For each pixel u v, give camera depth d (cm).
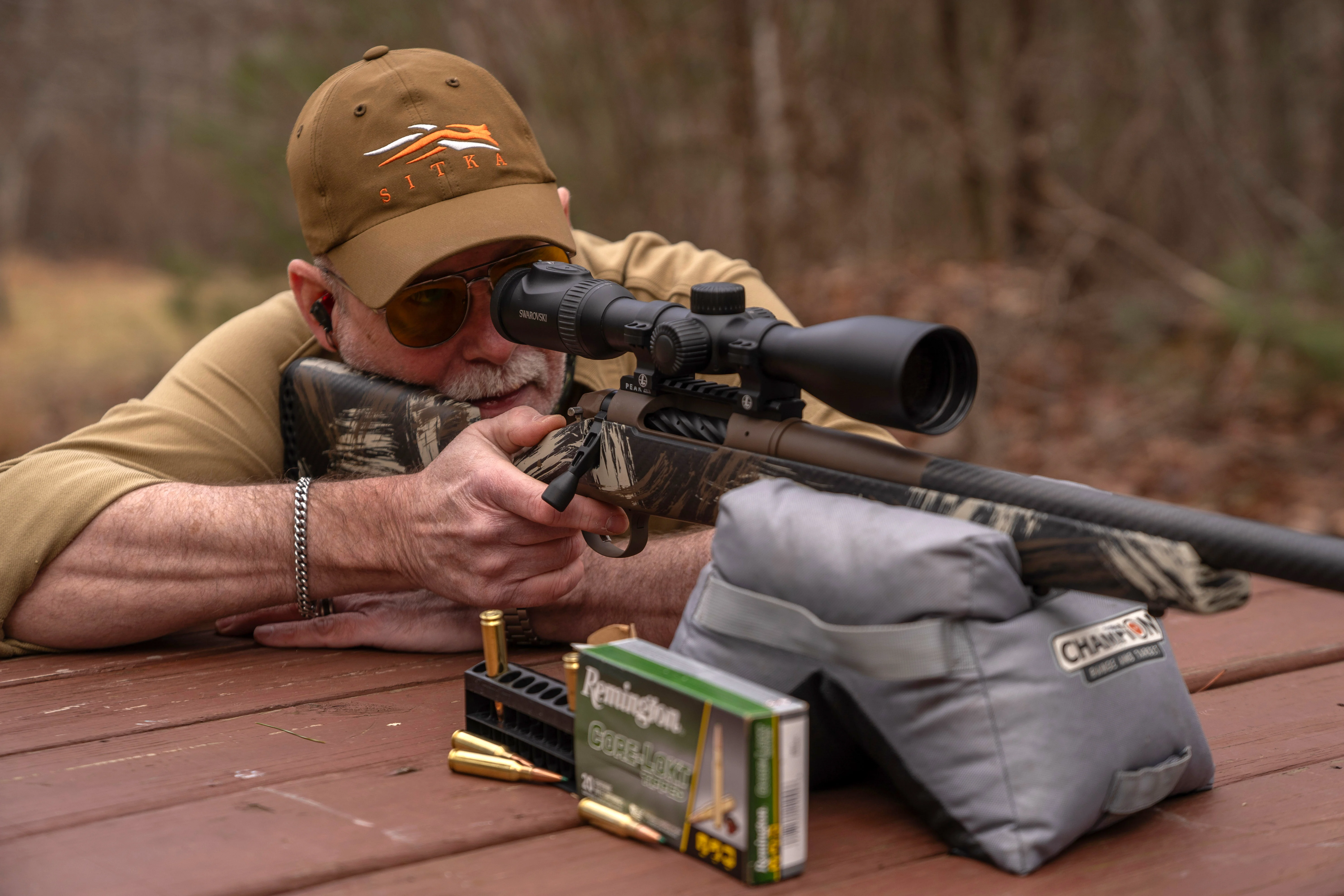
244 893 122
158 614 211
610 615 211
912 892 120
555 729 150
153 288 1661
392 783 150
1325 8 1059
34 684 198
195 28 1219
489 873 125
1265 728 168
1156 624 140
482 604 195
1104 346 843
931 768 128
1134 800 129
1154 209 1011
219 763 158
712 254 262
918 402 133
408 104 205
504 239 201
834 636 131
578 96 821
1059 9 995
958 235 961
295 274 227
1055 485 125
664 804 129
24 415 962
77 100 1532
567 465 177
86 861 129
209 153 808
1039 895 119
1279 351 785
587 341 172
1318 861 126
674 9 820
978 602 124
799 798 123
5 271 1606
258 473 241
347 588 209
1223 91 1052
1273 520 634
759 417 149
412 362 215
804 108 870
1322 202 1064
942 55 926
